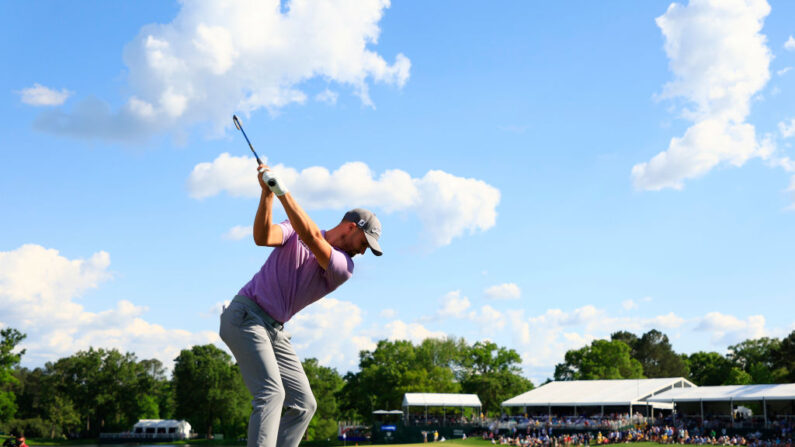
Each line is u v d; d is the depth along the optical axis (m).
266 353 4.32
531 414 91.44
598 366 129.38
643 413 85.50
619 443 68.12
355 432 102.75
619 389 85.12
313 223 4.32
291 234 4.52
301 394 4.62
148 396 153.12
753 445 62.50
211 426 121.94
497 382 114.81
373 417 106.69
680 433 66.75
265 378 4.30
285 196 4.13
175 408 122.50
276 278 4.41
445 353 115.75
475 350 120.75
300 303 4.54
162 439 120.50
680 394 79.50
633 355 154.12
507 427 79.62
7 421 104.81
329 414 125.00
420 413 108.38
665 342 152.50
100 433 124.19
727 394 75.00
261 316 4.39
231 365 117.56
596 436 72.88
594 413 87.38
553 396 85.81
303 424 4.63
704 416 76.56
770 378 118.94
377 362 117.38
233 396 113.31
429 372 112.50
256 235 4.30
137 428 122.69
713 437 65.00
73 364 124.50
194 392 113.12
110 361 125.81
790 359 102.88
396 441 85.88
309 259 4.52
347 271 4.59
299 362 4.72
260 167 4.21
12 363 72.75
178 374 115.88
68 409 121.94
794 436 63.47
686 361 148.38
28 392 127.25
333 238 4.75
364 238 4.76
